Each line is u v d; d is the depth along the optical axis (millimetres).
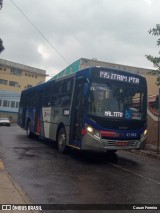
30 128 19922
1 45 21891
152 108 18547
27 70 74188
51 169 9766
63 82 14219
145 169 10852
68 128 12852
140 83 12438
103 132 11305
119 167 10891
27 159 11352
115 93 11844
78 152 14164
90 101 11430
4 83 71375
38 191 7152
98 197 6891
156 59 14555
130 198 6941
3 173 8328
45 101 16891
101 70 11766
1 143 16141
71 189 7465
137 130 11969
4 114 66812
